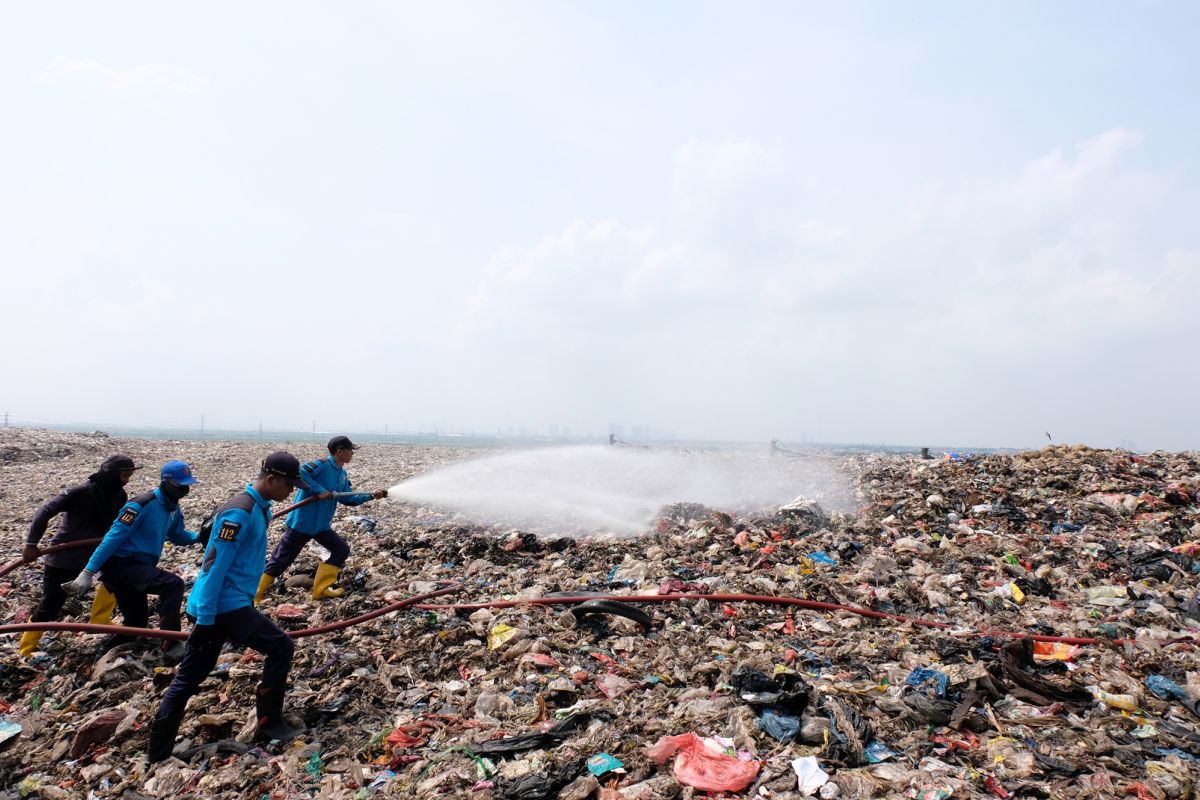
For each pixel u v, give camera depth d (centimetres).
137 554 639
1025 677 544
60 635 696
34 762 490
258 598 791
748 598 768
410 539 1170
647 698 538
